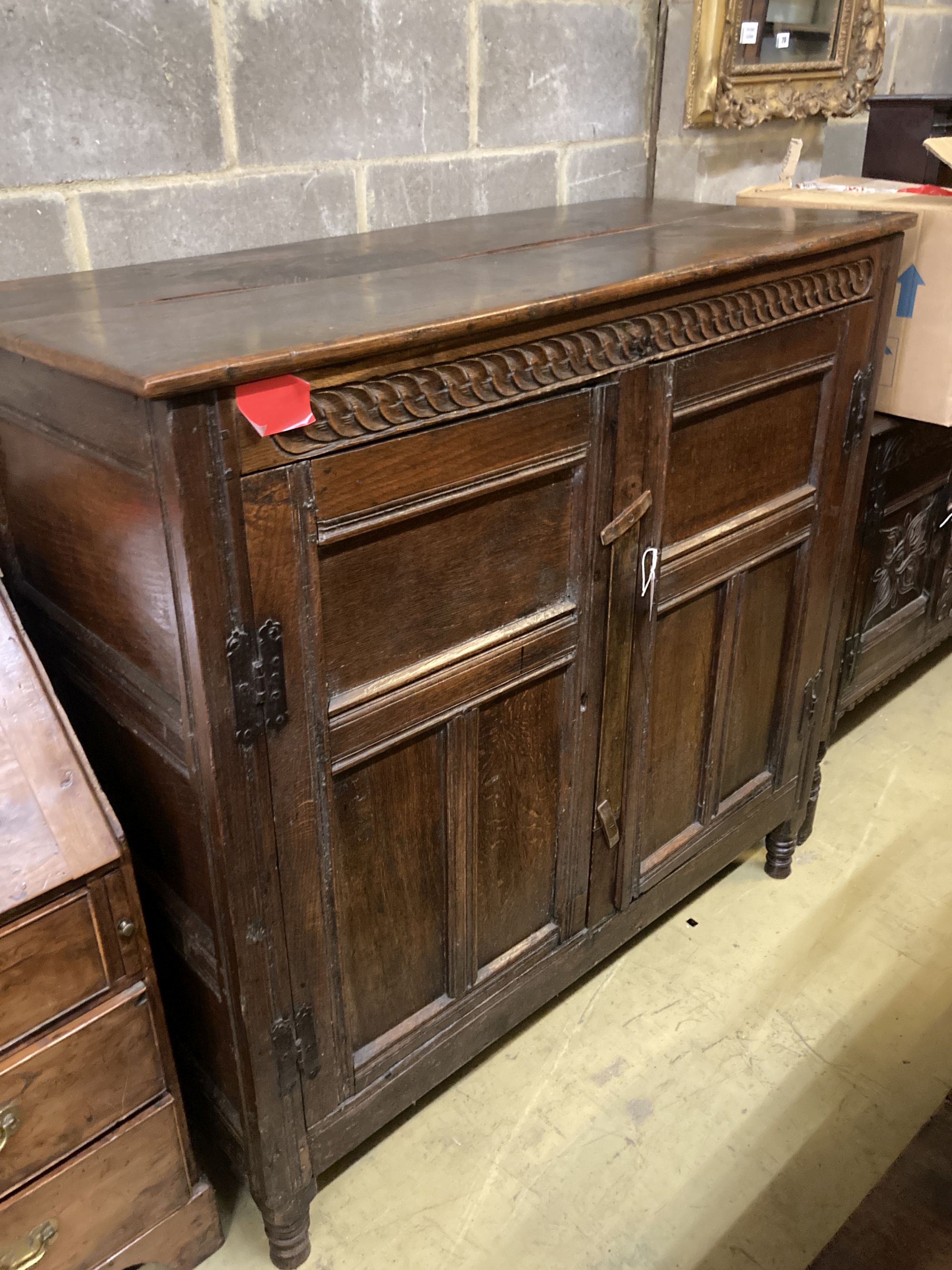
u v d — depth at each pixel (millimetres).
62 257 1272
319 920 1078
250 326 896
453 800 1176
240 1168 1217
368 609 990
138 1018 1042
